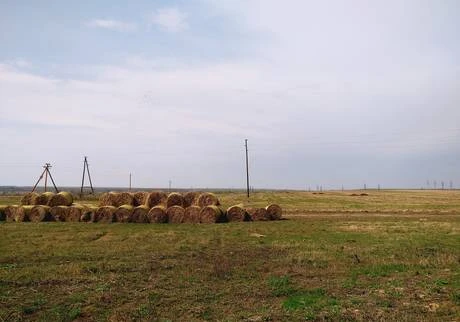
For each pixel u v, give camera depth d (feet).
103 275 50.14
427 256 61.36
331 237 81.66
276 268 54.65
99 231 91.91
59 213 117.29
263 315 36.42
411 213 144.87
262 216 120.37
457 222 109.70
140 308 38.40
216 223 111.65
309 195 296.92
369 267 54.70
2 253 63.52
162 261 58.29
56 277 48.85
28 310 37.83
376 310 37.45
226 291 43.93
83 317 36.70
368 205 183.42
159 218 112.57
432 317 35.73
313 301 40.50
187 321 35.65
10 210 118.73
